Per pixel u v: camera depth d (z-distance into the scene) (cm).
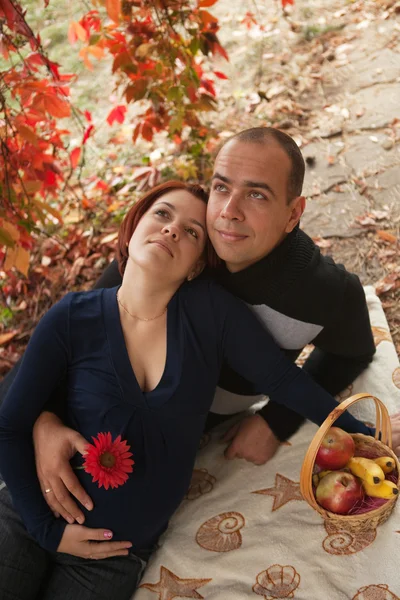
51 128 312
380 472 174
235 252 173
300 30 473
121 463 174
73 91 460
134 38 287
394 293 281
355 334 200
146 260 176
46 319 186
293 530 190
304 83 421
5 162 262
